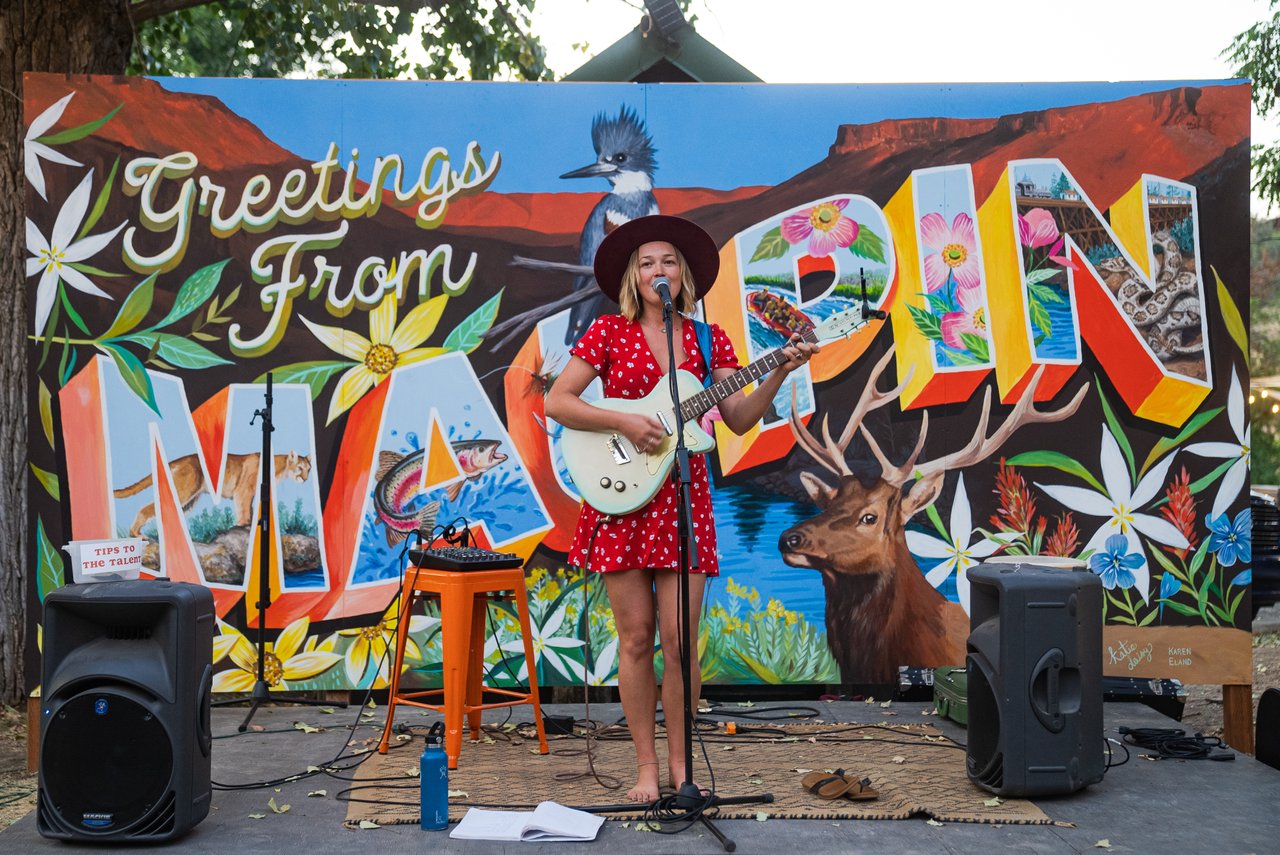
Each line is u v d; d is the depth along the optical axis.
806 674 4.57
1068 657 3.29
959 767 3.65
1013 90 4.64
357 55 8.63
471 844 2.88
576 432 3.24
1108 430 4.61
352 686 4.50
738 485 4.59
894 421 4.61
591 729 4.19
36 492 4.42
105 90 4.48
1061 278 4.63
